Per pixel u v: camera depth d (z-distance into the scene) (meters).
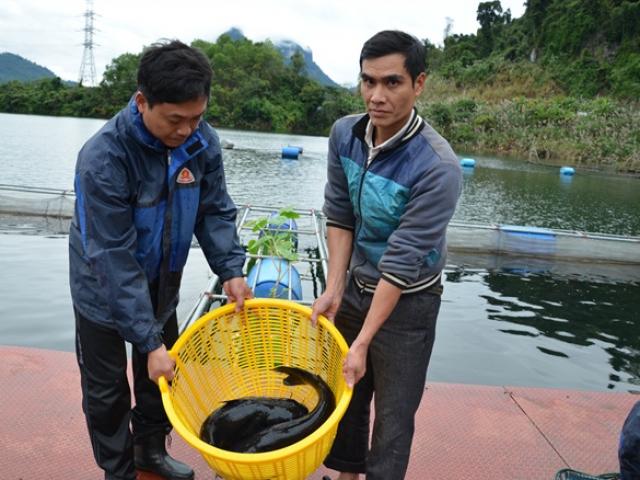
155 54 1.77
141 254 2.07
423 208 1.89
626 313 7.05
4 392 2.96
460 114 38.59
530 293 7.68
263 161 23.88
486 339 5.89
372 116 1.90
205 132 2.15
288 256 5.45
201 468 2.57
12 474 2.40
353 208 2.20
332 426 1.69
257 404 2.24
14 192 9.78
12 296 6.07
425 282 2.06
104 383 2.12
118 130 1.89
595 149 30.91
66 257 7.67
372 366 2.21
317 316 2.20
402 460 2.15
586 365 5.38
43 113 59.81
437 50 68.38
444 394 3.32
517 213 14.59
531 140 34.00
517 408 3.22
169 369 1.94
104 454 2.19
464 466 2.69
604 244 9.46
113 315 1.92
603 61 47.41
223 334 2.31
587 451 2.86
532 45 53.81
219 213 2.33
